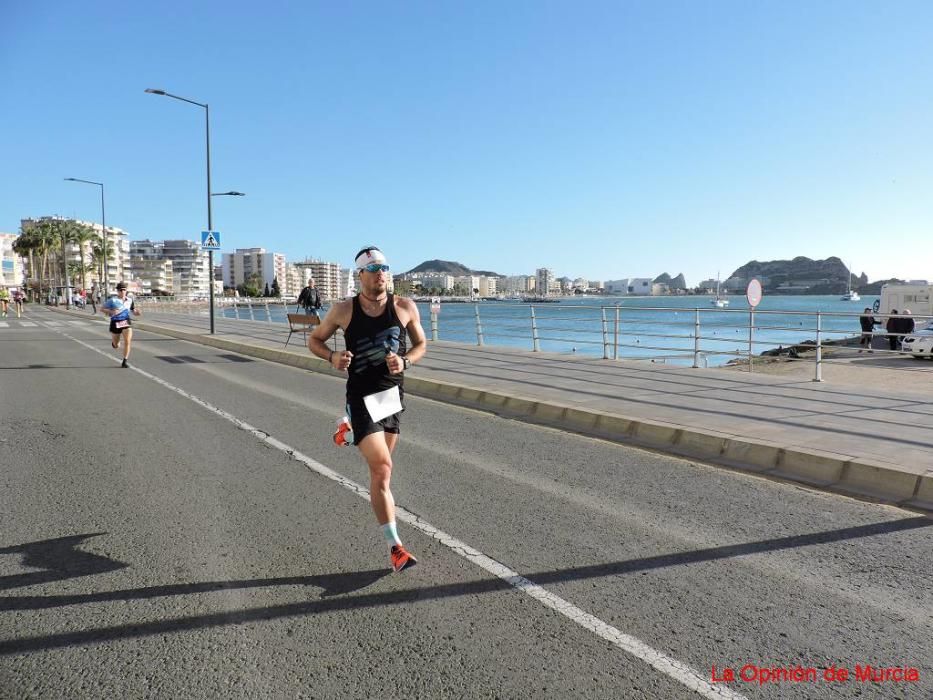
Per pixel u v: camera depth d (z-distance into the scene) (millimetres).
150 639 3037
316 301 20141
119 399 10109
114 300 14516
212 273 24594
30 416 8672
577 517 4727
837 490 5418
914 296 27875
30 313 56906
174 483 5570
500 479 5711
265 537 4324
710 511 4863
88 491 5344
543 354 15648
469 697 2590
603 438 7402
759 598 3455
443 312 97000
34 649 2947
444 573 3760
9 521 4633
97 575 3727
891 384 12594
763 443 6312
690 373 11992
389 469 3824
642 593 3510
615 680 2705
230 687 2662
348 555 4023
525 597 3463
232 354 18172
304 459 6406
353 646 2977
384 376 3805
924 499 5137
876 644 3000
